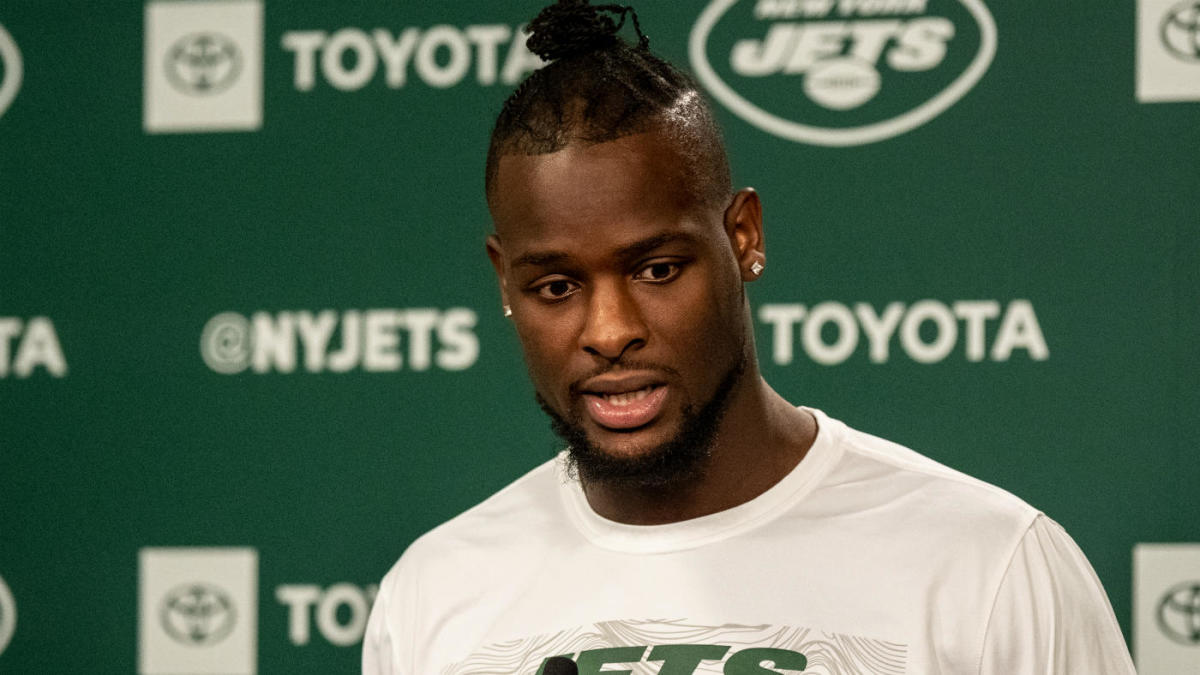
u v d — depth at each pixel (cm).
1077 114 470
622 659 251
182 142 515
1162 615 456
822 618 248
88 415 513
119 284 515
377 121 508
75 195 518
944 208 475
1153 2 467
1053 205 469
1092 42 470
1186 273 461
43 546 511
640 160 235
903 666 239
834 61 484
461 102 505
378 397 503
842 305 478
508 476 496
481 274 502
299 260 509
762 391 270
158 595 507
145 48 518
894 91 480
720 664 245
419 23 507
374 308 505
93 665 507
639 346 238
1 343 518
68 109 520
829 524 261
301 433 505
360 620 498
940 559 251
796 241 482
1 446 514
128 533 509
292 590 502
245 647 502
